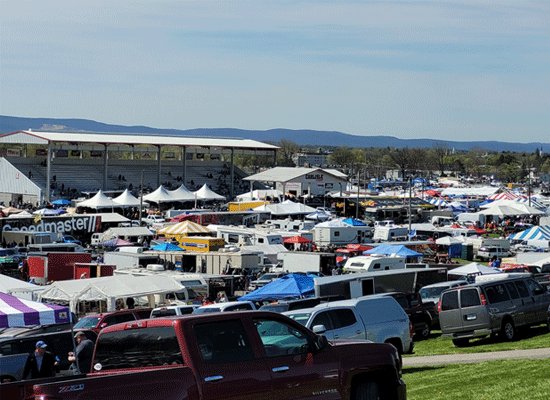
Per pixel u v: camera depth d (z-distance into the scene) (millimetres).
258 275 54594
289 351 10109
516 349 23578
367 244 72688
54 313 15344
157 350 9375
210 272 57562
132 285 35750
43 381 9562
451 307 26141
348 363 10688
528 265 53938
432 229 88312
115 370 9695
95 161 149250
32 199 125125
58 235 72562
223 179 164250
